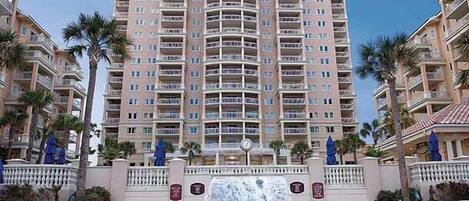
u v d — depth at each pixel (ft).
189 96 237.86
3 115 156.46
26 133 169.07
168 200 64.28
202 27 250.98
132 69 239.71
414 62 74.38
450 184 60.90
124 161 65.51
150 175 65.82
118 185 64.28
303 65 240.94
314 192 64.85
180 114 226.58
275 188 65.57
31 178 62.34
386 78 74.08
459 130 81.97
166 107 231.50
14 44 80.07
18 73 176.96
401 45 73.77
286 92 235.20
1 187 58.29
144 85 237.25
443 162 64.90
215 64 235.61
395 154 121.08
